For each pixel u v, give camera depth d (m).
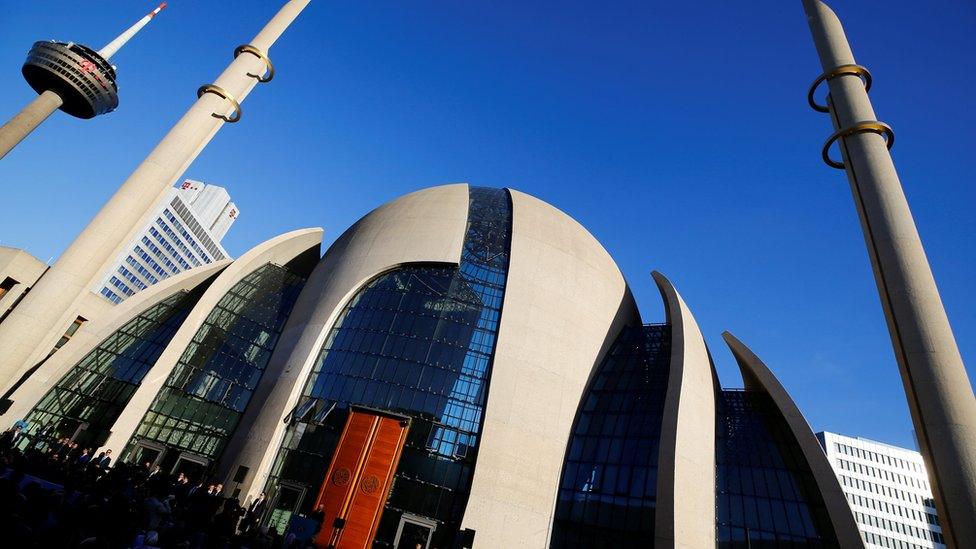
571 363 30.75
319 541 23.06
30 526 8.25
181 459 28.98
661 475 23.86
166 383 30.19
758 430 29.91
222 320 33.97
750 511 26.72
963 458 12.12
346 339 30.14
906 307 14.55
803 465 27.36
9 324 17.38
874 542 92.31
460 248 32.47
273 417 27.69
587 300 33.66
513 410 27.12
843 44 20.02
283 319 36.88
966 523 11.49
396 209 36.94
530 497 25.75
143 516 10.99
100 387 29.67
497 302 30.80
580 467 28.61
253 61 23.86
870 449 99.94
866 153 17.41
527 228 34.56
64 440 26.05
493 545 23.80
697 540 23.30
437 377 27.94
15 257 34.09
